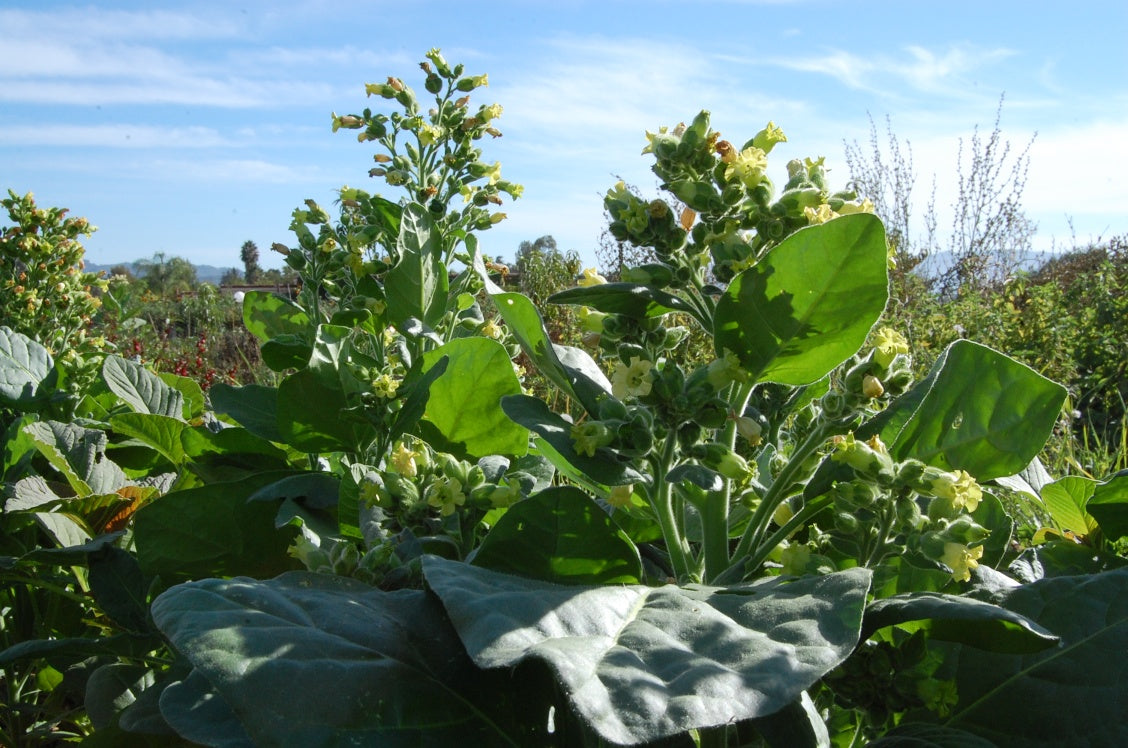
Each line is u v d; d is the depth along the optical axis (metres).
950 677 1.58
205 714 1.36
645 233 1.80
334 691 1.22
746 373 1.67
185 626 1.26
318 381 2.50
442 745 1.24
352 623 1.38
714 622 1.26
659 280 1.80
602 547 1.59
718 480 1.56
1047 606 1.60
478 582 1.36
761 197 1.74
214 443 2.99
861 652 1.52
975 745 1.39
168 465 3.75
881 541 1.64
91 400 4.15
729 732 1.56
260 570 2.32
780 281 1.56
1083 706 1.46
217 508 2.27
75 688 2.53
